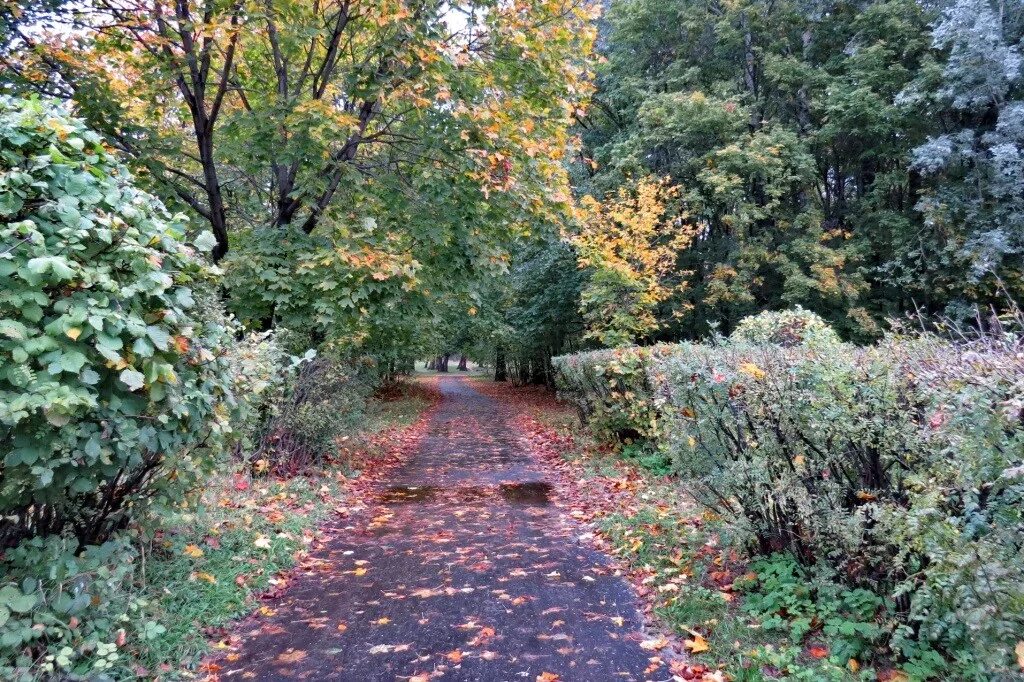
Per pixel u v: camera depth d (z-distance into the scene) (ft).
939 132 57.93
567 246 64.95
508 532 20.67
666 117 57.57
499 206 32.76
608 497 23.99
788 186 58.95
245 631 13.03
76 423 9.20
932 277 55.93
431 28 27.89
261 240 29.48
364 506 24.58
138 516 12.85
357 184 31.32
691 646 11.71
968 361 9.00
